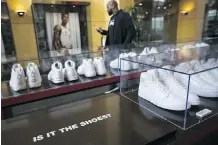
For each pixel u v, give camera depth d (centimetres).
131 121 42
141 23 264
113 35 115
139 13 268
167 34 340
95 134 37
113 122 41
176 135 38
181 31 353
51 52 86
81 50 88
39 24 204
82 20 218
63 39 218
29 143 34
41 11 204
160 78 53
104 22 193
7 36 175
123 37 114
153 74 53
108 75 72
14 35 183
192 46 117
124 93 61
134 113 46
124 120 42
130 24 115
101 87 68
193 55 82
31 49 195
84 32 220
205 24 324
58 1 212
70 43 218
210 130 42
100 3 196
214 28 311
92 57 78
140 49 92
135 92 60
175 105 44
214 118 44
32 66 61
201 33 324
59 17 216
